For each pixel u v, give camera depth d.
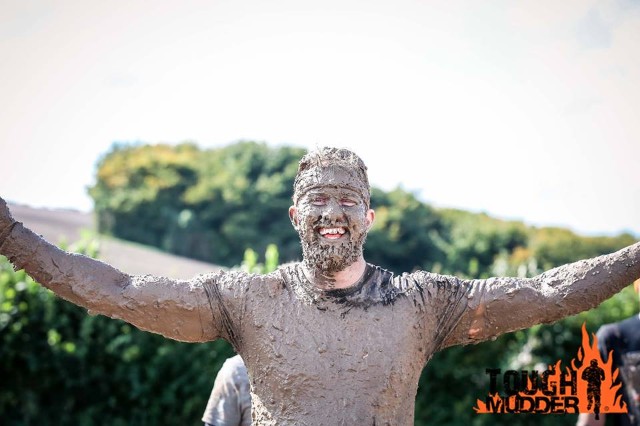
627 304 7.68
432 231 28.14
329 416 2.76
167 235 28.23
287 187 28.56
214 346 6.90
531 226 28.70
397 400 2.83
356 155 2.98
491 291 2.97
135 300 2.89
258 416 2.86
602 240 27.83
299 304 2.90
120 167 29.56
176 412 6.88
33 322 6.64
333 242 2.86
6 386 6.64
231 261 27.58
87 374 6.75
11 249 2.91
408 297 2.94
